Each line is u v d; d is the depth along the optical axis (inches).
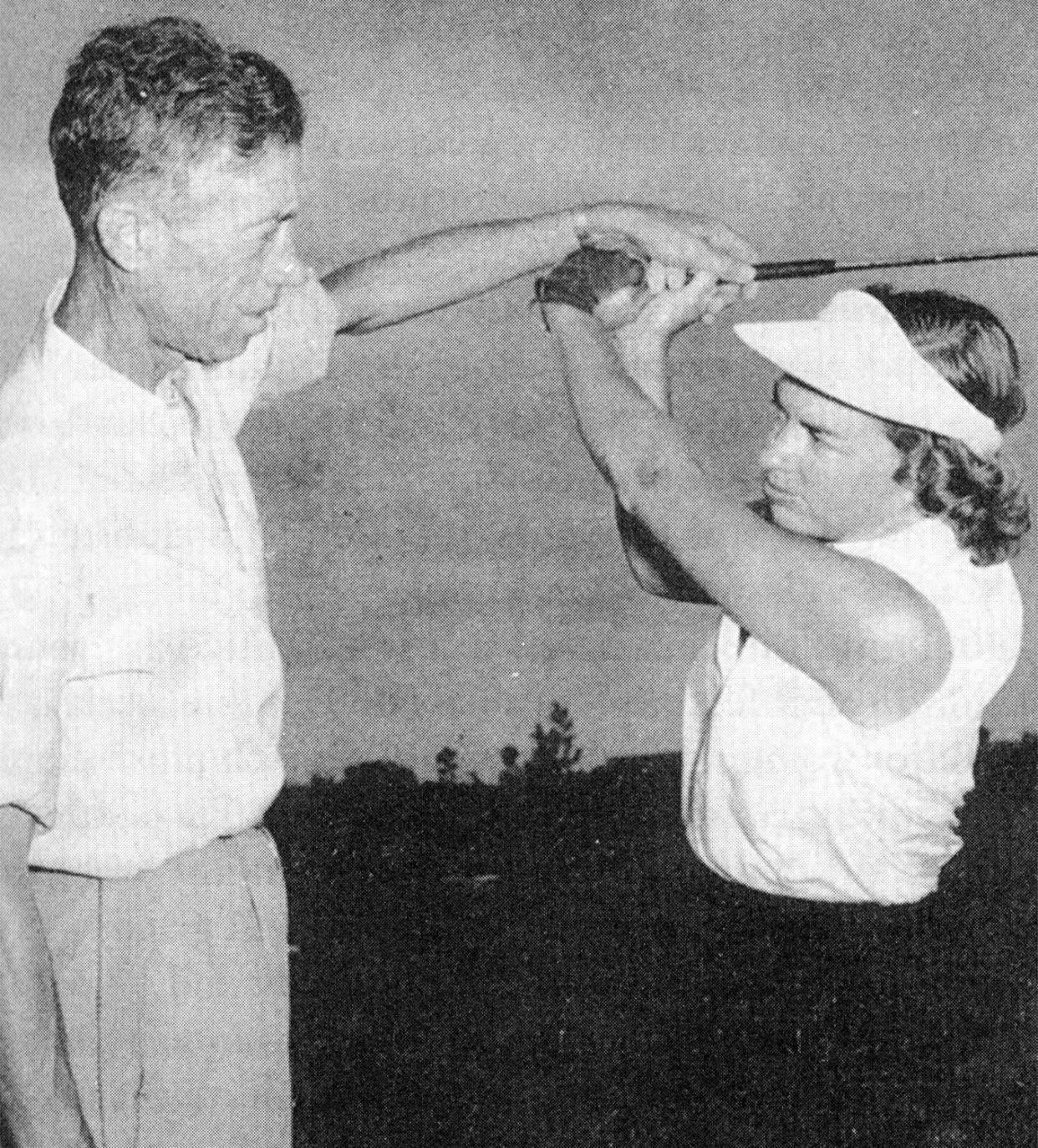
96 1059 53.6
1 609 47.8
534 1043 83.7
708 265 65.4
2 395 53.5
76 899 53.5
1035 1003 61.2
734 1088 61.1
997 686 57.4
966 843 78.6
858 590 54.6
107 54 50.6
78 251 53.0
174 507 53.0
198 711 53.5
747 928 60.7
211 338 53.5
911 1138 58.1
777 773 57.1
